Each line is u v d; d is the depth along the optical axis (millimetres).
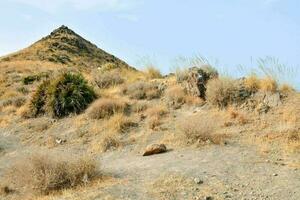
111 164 11539
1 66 38250
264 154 10297
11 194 10438
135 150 12805
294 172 8984
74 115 17453
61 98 17922
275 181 8539
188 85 16250
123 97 18016
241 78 15328
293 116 12375
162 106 16062
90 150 13828
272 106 13469
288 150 10422
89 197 8344
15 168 11227
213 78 15727
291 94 13797
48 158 10445
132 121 15383
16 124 18359
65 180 9797
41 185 9688
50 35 59875
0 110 21000
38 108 18766
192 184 8555
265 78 14430
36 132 16922
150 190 8391
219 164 9750
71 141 15125
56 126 16984
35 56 48156
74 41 57781
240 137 11953
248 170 9250
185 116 14844
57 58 48312
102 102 16734
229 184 8492
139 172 9836
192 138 12016
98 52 58594
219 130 12680
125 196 8211
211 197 7863
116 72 21406
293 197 7703
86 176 9625
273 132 11805
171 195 8055
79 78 18844
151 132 14047
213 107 14734
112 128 14953
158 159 10859
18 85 26609
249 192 8055
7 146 16000
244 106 14000
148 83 18359
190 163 10031
